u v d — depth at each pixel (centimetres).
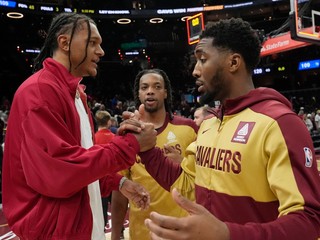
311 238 74
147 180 197
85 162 110
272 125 88
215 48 100
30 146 112
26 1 1716
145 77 221
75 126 125
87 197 126
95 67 138
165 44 2416
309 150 84
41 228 116
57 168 109
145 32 2428
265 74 2134
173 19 2216
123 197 228
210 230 68
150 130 124
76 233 119
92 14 1989
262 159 88
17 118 118
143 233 200
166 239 68
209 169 103
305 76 2066
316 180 82
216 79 100
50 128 113
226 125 102
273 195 90
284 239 71
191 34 1010
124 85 2275
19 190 121
